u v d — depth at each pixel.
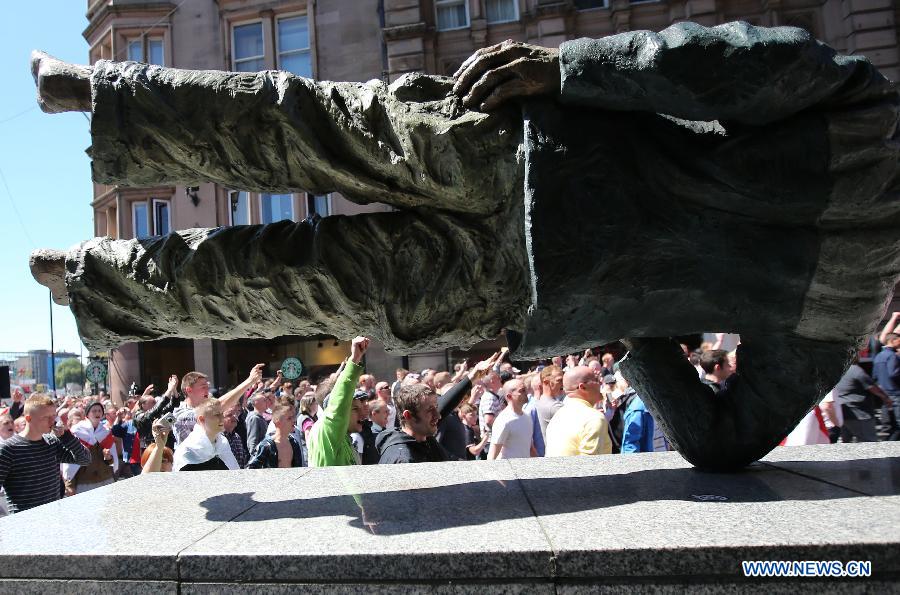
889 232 2.11
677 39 1.96
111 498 2.62
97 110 2.17
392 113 2.22
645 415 4.12
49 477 4.48
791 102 2.01
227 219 16.14
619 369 2.74
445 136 2.16
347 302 2.37
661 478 2.45
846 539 1.63
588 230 2.10
